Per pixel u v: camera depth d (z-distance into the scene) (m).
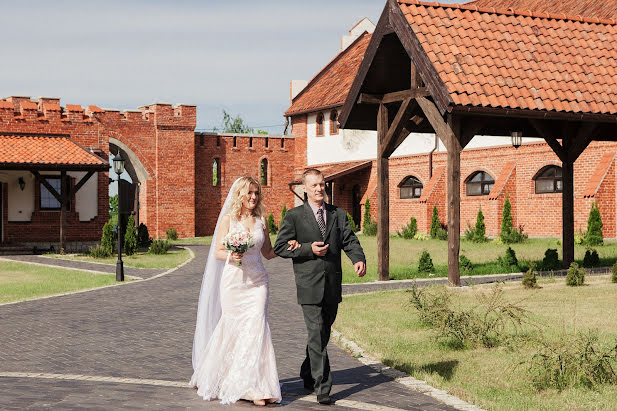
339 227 7.08
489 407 6.56
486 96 15.30
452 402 6.73
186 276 19.98
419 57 15.75
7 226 32.75
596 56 17.50
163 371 8.29
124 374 8.12
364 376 7.93
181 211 41.66
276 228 42.78
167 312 13.10
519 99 15.63
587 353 7.69
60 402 6.43
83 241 34.69
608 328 10.26
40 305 14.16
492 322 10.00
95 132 34.19
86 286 17.58
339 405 6.64
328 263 6.91
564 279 16.47
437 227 34.22
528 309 12.03
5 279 19.31
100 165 29.02
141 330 11.18
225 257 6.94
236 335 6.82
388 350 9.21
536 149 30.78
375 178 40.78
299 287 6.89
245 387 6.58
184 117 41.72
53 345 9.98
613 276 15.41
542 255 23.48
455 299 13.24
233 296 6.88
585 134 18.66
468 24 16.81
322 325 6.84
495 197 31.95
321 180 7.03
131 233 28.30
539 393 7.24
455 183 15.69
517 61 16.50
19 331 11.16
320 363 6.72
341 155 43.53
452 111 14.98
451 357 8.83
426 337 10.08
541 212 30.61
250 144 45.84
